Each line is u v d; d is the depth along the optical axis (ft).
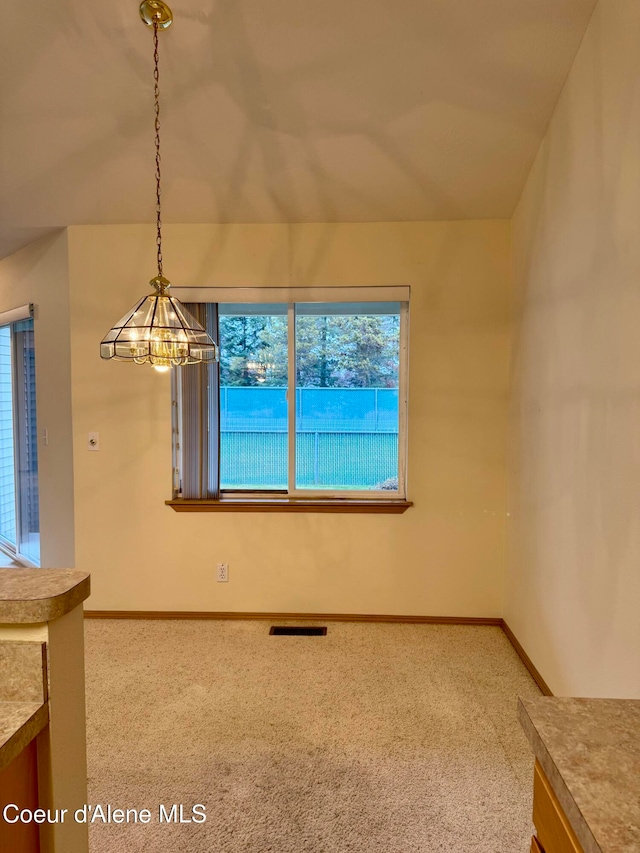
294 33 5.97
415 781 5.26
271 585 9.30
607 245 5.19
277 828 4.68
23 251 10.60
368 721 6.25
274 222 8.92
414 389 8.98
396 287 8.91
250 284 9.03
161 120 7.11
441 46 6.06
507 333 8.84
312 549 9.22
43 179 8.11
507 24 5.76
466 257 8.80
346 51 6.16
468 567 9.12
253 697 6.77
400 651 8.11
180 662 7.71
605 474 5.18
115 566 9.38
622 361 4.87
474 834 4.63
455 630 8.92
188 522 9.29
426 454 9.05
